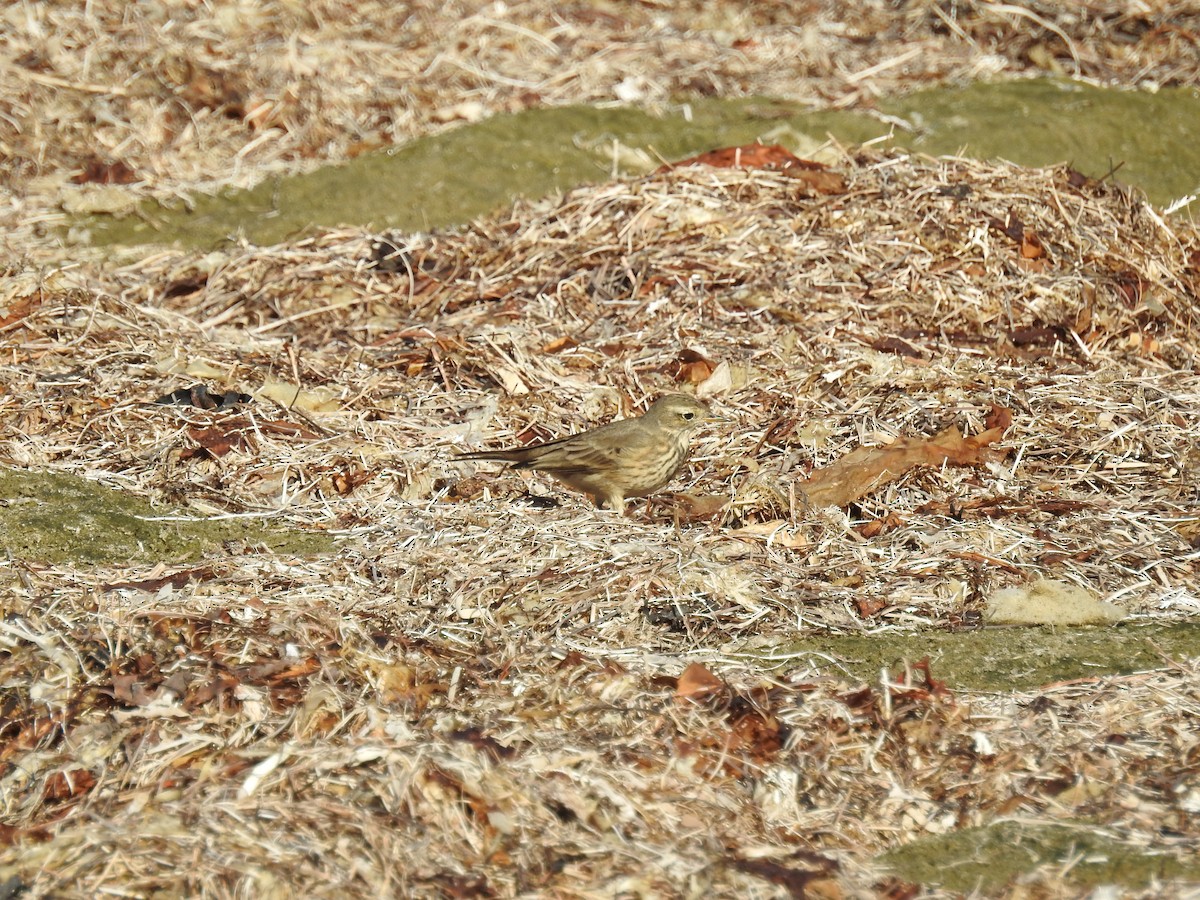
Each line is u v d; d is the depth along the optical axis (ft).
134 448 38.27
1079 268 48.06
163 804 23.57
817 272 46.98
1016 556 32.99
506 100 64.03
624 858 22.44
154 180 58.08
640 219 50.08
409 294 49.06
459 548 32.81
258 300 48.80
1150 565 32.55
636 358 43.60
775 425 39.55
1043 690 27.45
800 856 22.63
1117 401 40.93
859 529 34.65
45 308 46.16
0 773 24.99
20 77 62.13
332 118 62.64
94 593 29.58
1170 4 71.72
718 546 33.24
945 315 45.57
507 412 40.98
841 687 27.32
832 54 68.74
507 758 24.62
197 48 65.72
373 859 22.15
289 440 39.09
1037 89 63.82
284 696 26.40
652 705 26.40
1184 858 22.57
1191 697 27.09
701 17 73.87
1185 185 58.39
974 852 23.12
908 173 52.16
